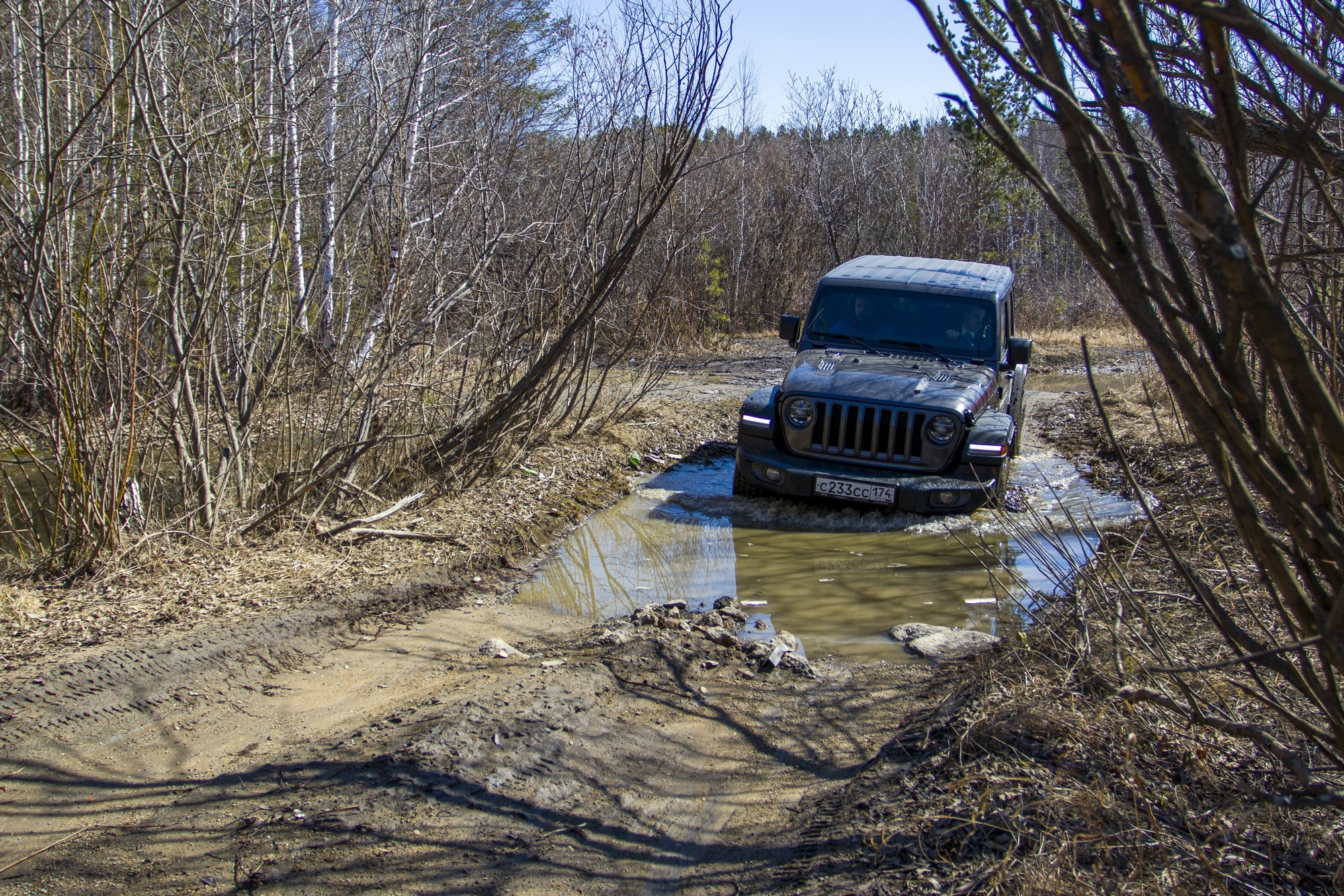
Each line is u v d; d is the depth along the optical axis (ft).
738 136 69.67
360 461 23.09
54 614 15.79
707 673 15.37
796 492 24.18
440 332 25.95
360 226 23.17
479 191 24.71
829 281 28.55
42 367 17.92
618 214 26.48
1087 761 10.51
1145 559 18.12
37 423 18.70
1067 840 8.95
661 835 10.76
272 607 16.83
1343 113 6.32
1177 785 10.00
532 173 27.53
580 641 16.63
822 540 23.03
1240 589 9.29
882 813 10.57
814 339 27.94
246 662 14.92
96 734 12.63
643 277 38.91
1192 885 8.39
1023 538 16.46
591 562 21.56
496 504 23.89
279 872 9.63
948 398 23.85
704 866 10.14
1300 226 7.18
